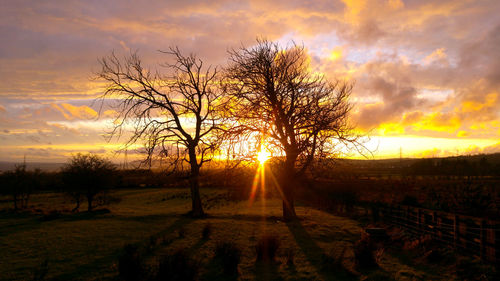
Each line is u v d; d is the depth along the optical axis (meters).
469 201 20.81
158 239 14.73
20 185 36.16
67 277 9.02
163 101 25.28
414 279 8.57
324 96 20.78
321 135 19.64
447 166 75.19
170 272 7.77
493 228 9.16
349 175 36.69
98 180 31.73
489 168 67.38
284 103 21.08
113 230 17.83
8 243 14.26
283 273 9.38
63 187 32.59
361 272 9.34
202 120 25.50
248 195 41.91
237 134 20.48
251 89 20.94
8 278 9.00
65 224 20.72
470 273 8.66
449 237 11.68
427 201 23.03
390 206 19.47
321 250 12.70
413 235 14.91
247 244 13.71
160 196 50.44
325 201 33.25
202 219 22.98
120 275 8.60
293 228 18.42
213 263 10.41
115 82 23.78
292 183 21.72
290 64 21.28
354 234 16.86
